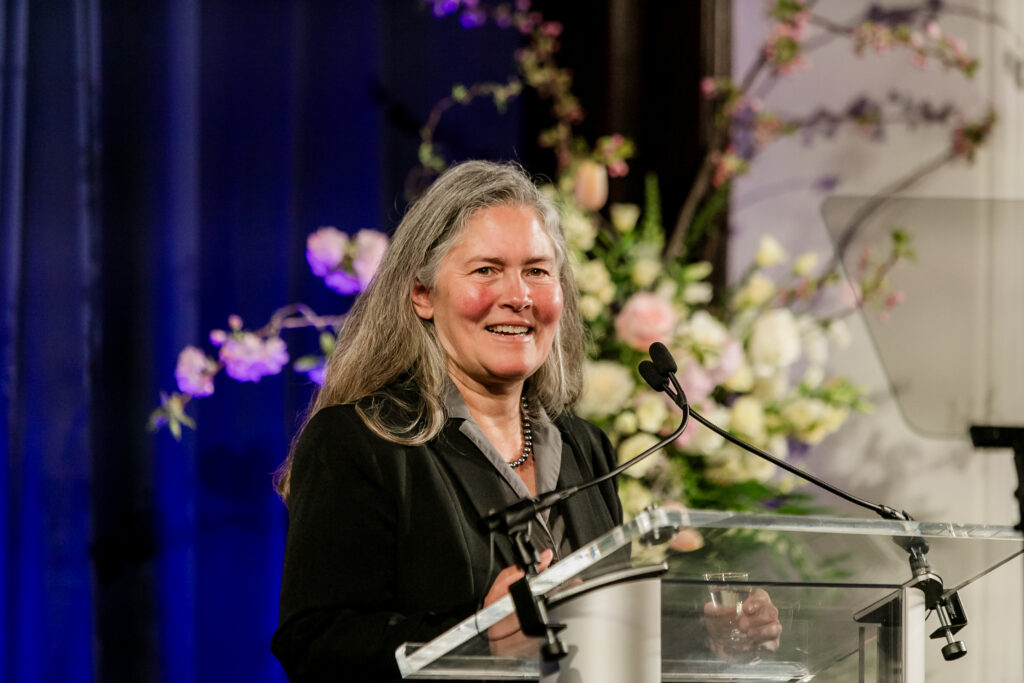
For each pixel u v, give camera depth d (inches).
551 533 237.8
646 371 237.0
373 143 517.0
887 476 496.4
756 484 388.2
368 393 242.8
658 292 405.7
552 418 265.6
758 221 512.7
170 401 458.6
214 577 501.0
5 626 478.3
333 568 210.1
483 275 238.5
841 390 422.0
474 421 239.5
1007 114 509.4
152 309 494.0
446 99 521.7
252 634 501.4
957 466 496.7
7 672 476.7
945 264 505.4
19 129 482.9
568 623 174.2
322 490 216.8
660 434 381.1
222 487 503.8
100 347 490.0
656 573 173.8
